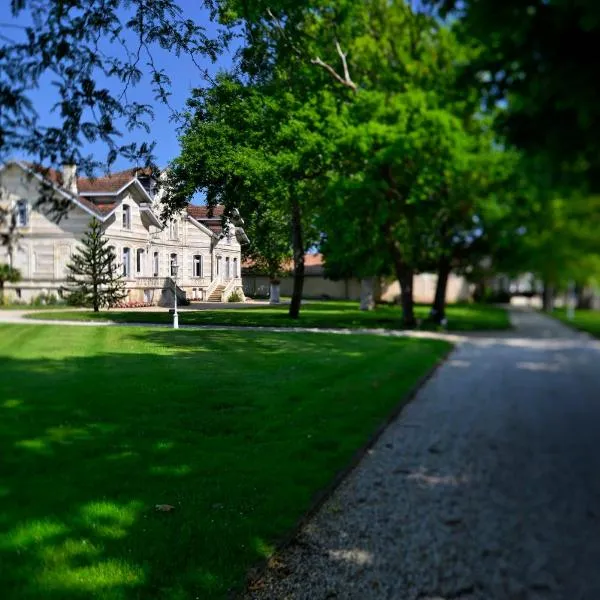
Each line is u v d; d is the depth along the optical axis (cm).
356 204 1967
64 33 280
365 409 816
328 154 1748
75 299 1902
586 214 2662
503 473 575
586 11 519
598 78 583
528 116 728
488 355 1568
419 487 531
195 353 1293
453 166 1941
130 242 1574
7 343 1418
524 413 856
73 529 400
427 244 2383
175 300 1488
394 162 1931
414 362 1315
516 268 3384
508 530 441
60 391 866
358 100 1856
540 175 884
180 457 569
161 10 319
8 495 460
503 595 350
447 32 1934
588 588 360
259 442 635
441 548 408
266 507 450
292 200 1728
